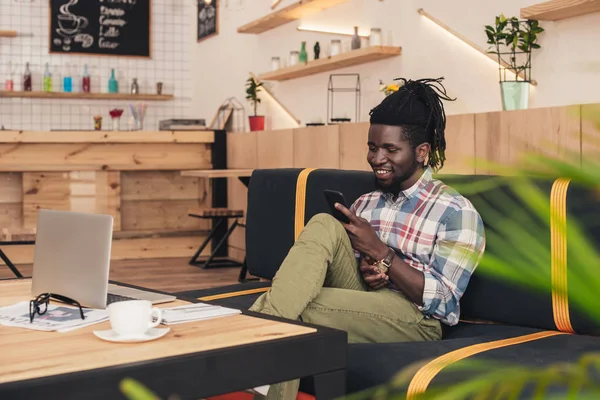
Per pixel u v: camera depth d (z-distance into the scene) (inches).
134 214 238.1
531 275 26.7
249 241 114.0
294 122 229.9
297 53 216.8
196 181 244.1
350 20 197.8
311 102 218.8
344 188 97.9
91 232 63.1
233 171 194.9
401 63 177.3
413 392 57.2
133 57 309.4
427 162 86.0
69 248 64.9
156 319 54.3
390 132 82.6
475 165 23.0
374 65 188.2
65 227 65.7
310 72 213.3
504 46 144.0
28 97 295.0
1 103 293.3
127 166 226.7
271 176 110.7
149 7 310.0
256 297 96.2
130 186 236.5
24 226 220.4
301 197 104.3
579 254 23.9
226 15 262.1
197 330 54.2
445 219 80.2
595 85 124.2
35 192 220.7
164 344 49.7
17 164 215.3
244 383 48.9
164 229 239.9
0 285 77.4
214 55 290.8
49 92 289.7
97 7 303.0
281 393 62.0
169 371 45.5
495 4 145.9
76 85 299.7
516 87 124.8
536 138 110.2
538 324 76.9
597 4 118.6
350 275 81.4
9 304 66.4
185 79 317.1
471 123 122.9
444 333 83.1
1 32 283.3
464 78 156.4
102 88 306.3
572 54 128.9
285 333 53.1
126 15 307.0
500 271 27.2
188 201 243.6
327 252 74.4
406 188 84.3
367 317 76.2
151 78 313.0
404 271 77.1
